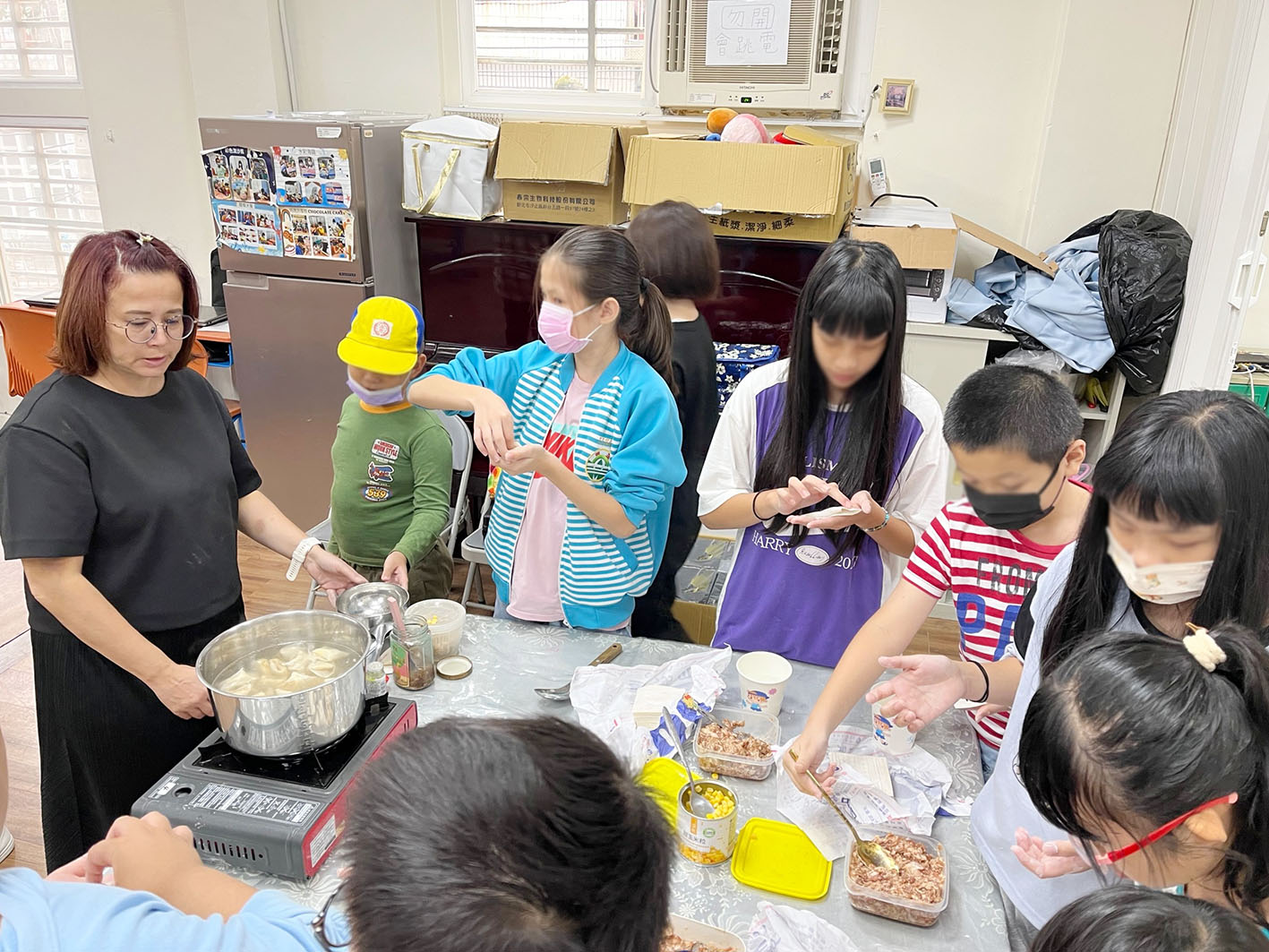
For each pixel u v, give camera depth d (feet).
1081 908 2.08
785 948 3.17
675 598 7.61
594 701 4.53
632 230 7.23
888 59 10.48
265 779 3.72
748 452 5.38
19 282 15.29
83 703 4.72
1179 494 2.52
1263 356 8.99
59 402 4.40
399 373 6.61
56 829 5.03
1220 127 8.30
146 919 2.18
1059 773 2.35
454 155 10.21
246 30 12.34
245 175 10.62
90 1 13.05
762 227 9.46
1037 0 9.87
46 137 14.17
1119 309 9.09
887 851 3.64
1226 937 1.88
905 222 9.62
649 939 1.85
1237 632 2.39
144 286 4.29
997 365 3.91
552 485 5.71
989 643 4.34
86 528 4.41
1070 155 10.07
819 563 5.28
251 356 11.44
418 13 12.03
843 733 4.45
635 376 5.53
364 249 10.66
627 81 11.97
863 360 4.56
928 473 5.06
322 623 4.39
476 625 5.45
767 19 10.30
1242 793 2.18
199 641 5.01
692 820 3.58
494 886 1.61
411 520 7.20
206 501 4.93
